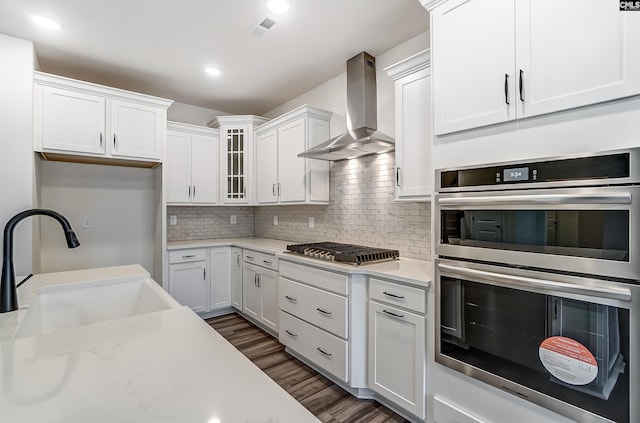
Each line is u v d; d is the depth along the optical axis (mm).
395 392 1935
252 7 2131
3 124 2365
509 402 1420
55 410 564
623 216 1095
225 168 3850
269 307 3100
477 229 1500
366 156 2928
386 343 1989
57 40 2496
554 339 1262
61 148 2688
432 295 1742
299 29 2404
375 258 2344
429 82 2072
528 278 1316
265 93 3654
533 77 1328
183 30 2393
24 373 696
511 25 1394
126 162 3273
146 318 1071
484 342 1483
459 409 1605
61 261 3186
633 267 1071
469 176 1520
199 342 877
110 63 2895
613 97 1129
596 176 1150
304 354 2533
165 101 3258
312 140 3158
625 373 1101
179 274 3418
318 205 3449
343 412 2008
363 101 2744
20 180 2412
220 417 552
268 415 562
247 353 2795
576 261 1196
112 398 604
